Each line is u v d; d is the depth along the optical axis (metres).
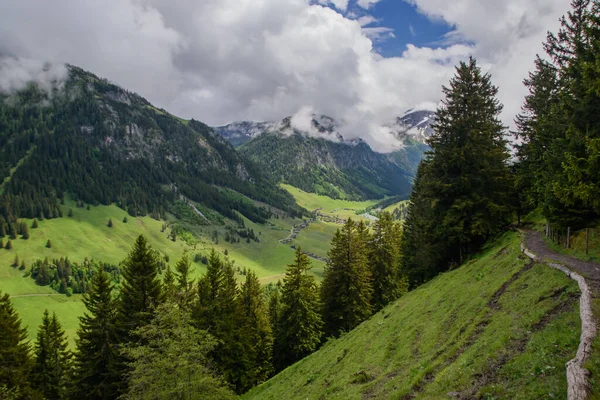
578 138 28.67
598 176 24.12
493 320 20.22
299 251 54.31
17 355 43.56
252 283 58.19
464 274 35.12
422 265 53.31
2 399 38.22
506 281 25.53
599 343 12.25
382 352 26.95
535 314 17.80
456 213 44.44
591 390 10.02
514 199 47.50
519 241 34.44
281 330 55.41
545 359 13.21
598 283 18.11
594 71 24.80
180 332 31.50
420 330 26.59
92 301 45.22
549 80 49.38
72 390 44.78
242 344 49.84
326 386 27.23
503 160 46.19
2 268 192.38
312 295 53.44
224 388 32.97
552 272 22.45
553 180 32.66
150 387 29.55
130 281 47.25
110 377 44.22
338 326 56.12
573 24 42.78
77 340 45.38
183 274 54.75
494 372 14.67
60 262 194.50
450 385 15.45
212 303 49.62
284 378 40.19
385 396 18.59
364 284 54.31
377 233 63.16
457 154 44.06
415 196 67.06
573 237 29.92
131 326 45.22
